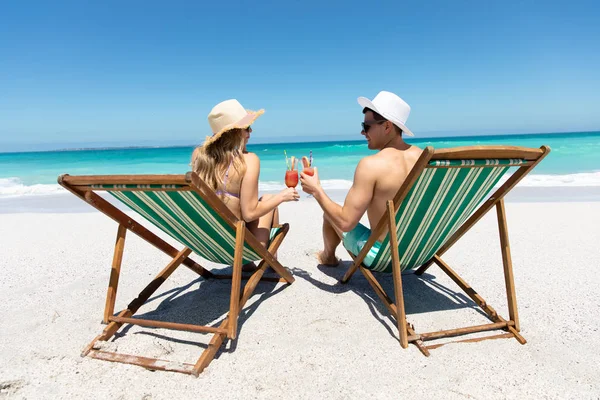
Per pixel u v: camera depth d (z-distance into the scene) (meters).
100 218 5.97
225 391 1.87
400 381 1.94
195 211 2.14
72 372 2.02
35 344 2.31
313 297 2.94
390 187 2.30
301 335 2.39
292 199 2.57
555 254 3.94
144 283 3.30
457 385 1.90
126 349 2.22
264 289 3.11
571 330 2.41
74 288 3.21
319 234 4.85
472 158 1.91
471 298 2.79
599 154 18.81
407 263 2.75
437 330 2.46
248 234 2.28
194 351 2.25
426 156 1.79
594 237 4.50
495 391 1.85
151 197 2.10
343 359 2.13
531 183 9.36
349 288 3.11
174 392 1.87
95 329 2.50
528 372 2.00
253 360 2.13
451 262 3.73
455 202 2.22
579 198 7.26
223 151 2.40
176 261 2.81
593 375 1.97
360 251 2.66
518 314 2.60
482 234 4.73
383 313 2.67
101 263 3.85
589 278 3.28
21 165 22.78
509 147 1.92
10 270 3.68
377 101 2.46
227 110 2.40
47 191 9.53
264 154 26.05
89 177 1.97
